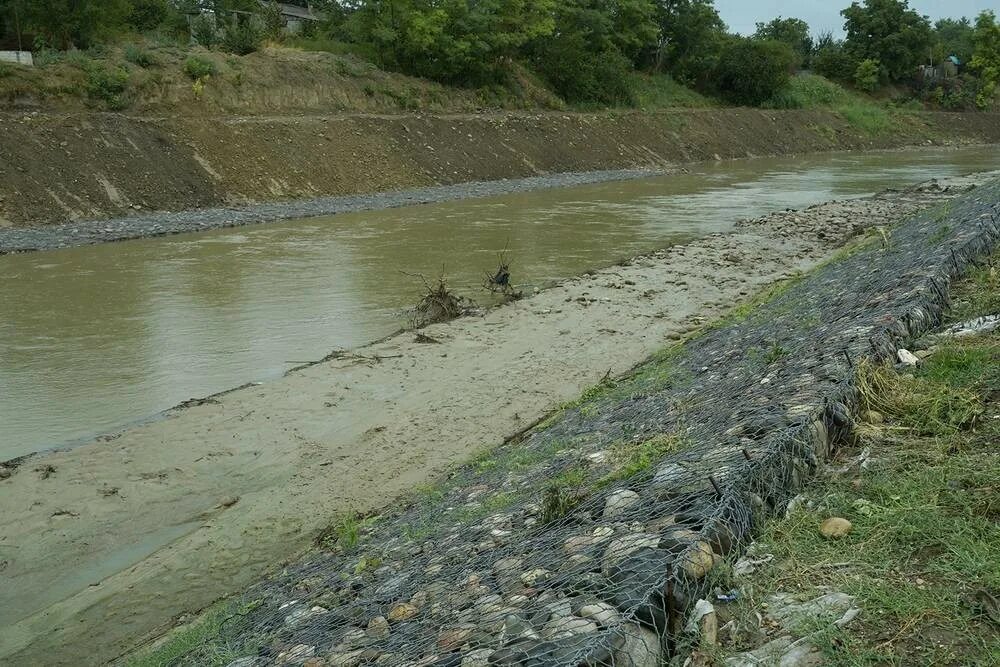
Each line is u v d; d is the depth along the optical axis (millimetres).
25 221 24766
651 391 9562
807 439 5066
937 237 12430
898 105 79062
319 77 41781
